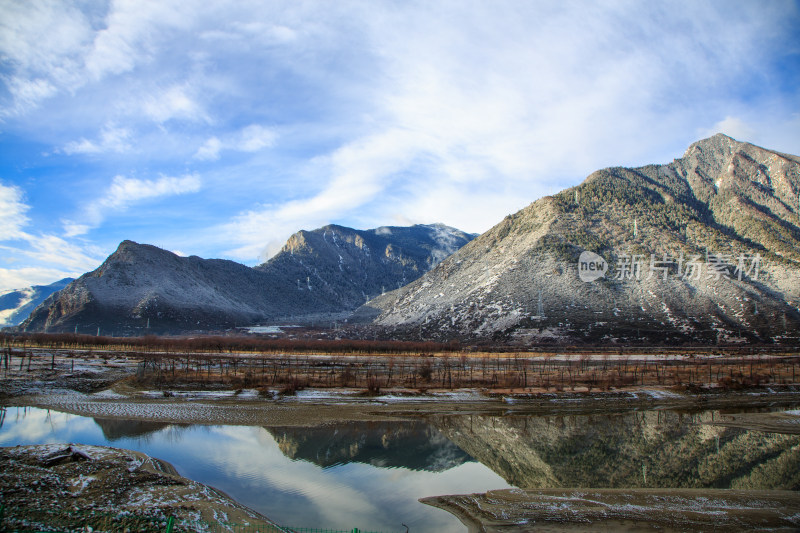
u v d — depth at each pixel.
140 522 21.05
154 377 68.44
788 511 26.38
